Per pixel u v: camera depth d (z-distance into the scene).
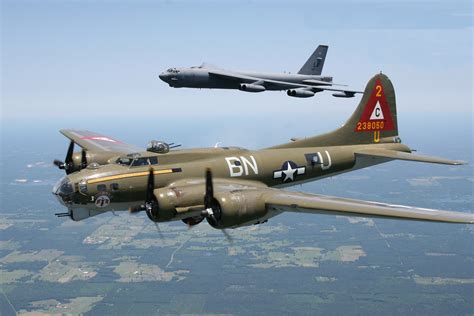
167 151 24.73
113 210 24.08
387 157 29.52
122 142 35.03
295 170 27.88
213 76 54.84
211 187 20.52
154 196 21.47
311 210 20.91
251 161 26.30
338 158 29.70
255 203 21.27
